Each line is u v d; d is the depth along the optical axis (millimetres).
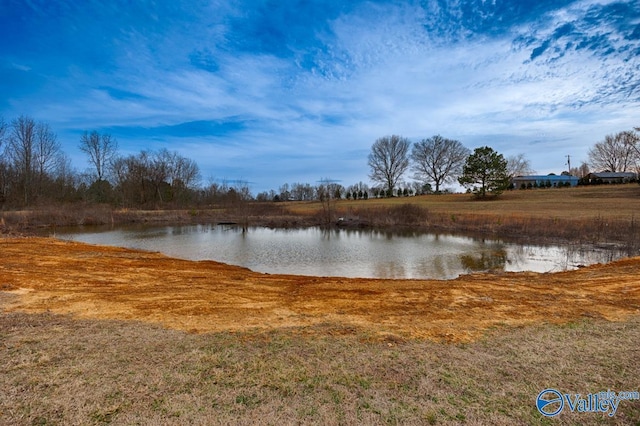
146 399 3021
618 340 4414
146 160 49406
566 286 7805
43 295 6555
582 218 22578
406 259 14781
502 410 2916
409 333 4742
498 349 4168
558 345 4277
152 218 33781
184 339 4426
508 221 22578
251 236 23297
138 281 8344
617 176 58719
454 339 4516
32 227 26281
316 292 7461
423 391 3201
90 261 11180
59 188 41469
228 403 2979
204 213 36875
